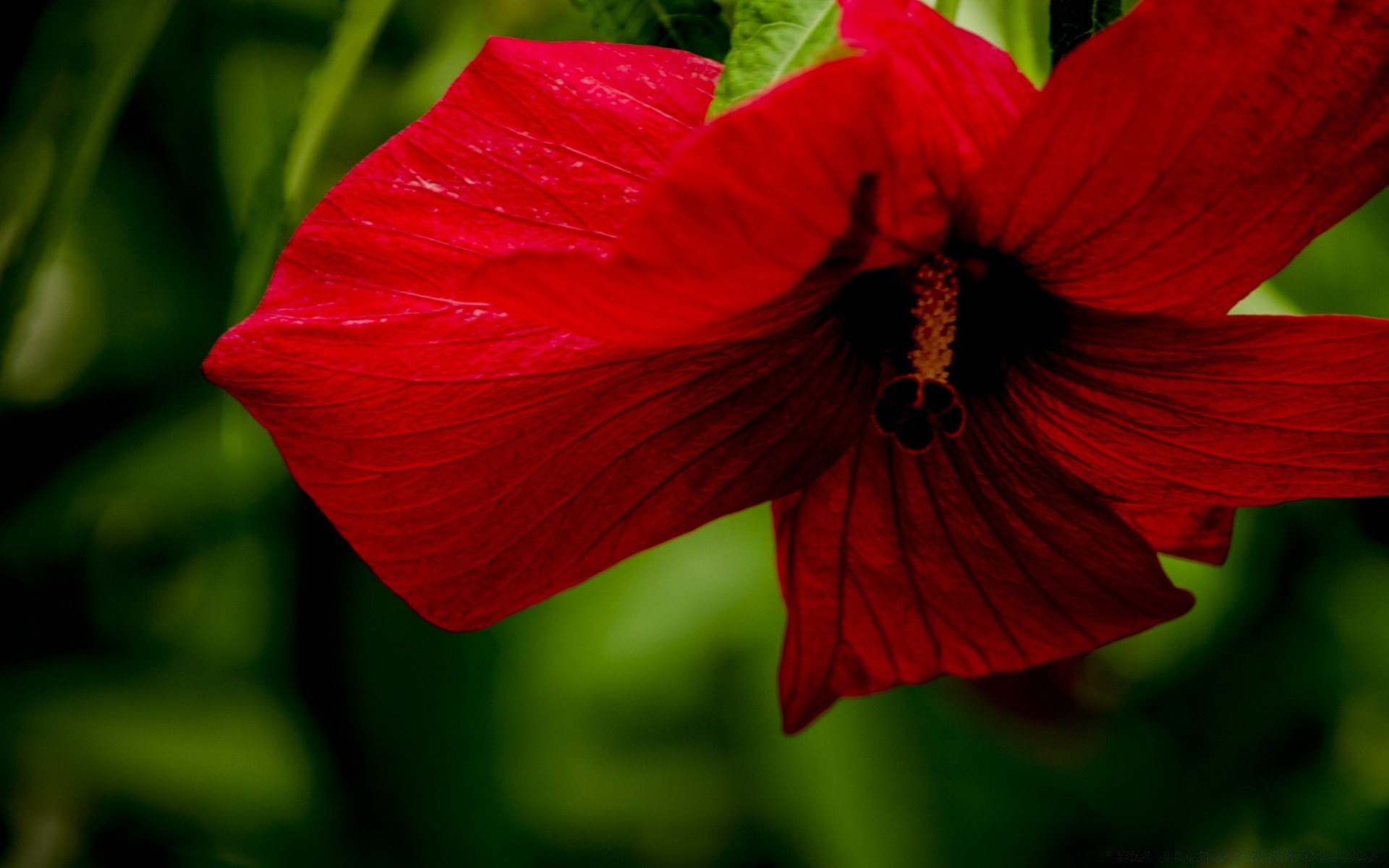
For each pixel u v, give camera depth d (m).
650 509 0.38
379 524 0.37
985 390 0.39
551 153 0.36
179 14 0.52
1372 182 0.35
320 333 0.36
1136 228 0.35
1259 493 0.38
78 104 0.43
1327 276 0.49
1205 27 0.33
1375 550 0.53
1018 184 0.35
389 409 0.36
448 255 0.36
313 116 0.42
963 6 0.41
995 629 0.40
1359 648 0.53
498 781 0.53
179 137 0.53
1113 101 0.34
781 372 0.38
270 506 0.52
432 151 0.36
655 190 0.32
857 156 0.33
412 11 0.51
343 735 0.53
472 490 0.37
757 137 0.32
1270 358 0.36
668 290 0.33
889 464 0.39
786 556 0.40
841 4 0.34
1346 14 0.33
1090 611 0.39
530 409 0.36
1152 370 0.37
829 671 0.40
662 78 0.36
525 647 0.53
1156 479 0.39
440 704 0.53
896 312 0.39
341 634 0.53
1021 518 0.39
